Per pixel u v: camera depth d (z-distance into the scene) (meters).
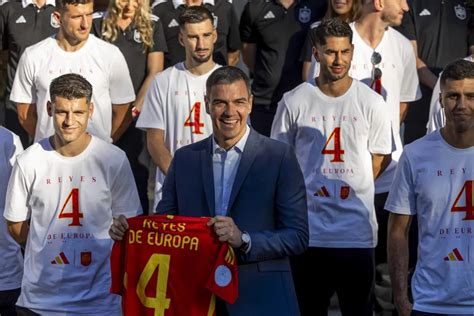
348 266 9.00
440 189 7.37
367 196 9.02
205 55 9.63
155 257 7.13
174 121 9.73
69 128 7.95
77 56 9.89
